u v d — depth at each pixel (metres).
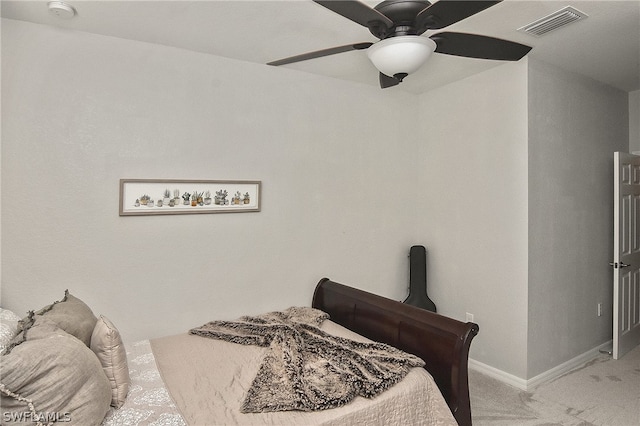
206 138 2.61
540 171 2.86
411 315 2.17
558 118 3.01
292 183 2.98
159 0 1.90
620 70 3.10
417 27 1.64
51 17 2.04
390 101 3.51
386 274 3.52
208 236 2.63
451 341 1.92
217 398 1.64
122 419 1.46
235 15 2.06
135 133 2.37
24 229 2.07
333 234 3.20
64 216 2.17
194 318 2.59
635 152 3.72
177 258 2.52
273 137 2.89
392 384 1.74
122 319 2.35
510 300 2.90
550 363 2.97
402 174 3.60
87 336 1.71
